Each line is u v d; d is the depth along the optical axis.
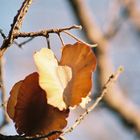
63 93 0.68
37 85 0.68
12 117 0.68
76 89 0.68
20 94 0.68
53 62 0.68
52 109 0.68
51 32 0.68
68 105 0.68
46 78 0.67
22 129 0.68
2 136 0.65
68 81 0.68
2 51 0.68
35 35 0.68
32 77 0.68
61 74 0.68
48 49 0.68
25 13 0.68
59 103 0.67
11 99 0.68
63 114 0.68
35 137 0.65
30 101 0.68
